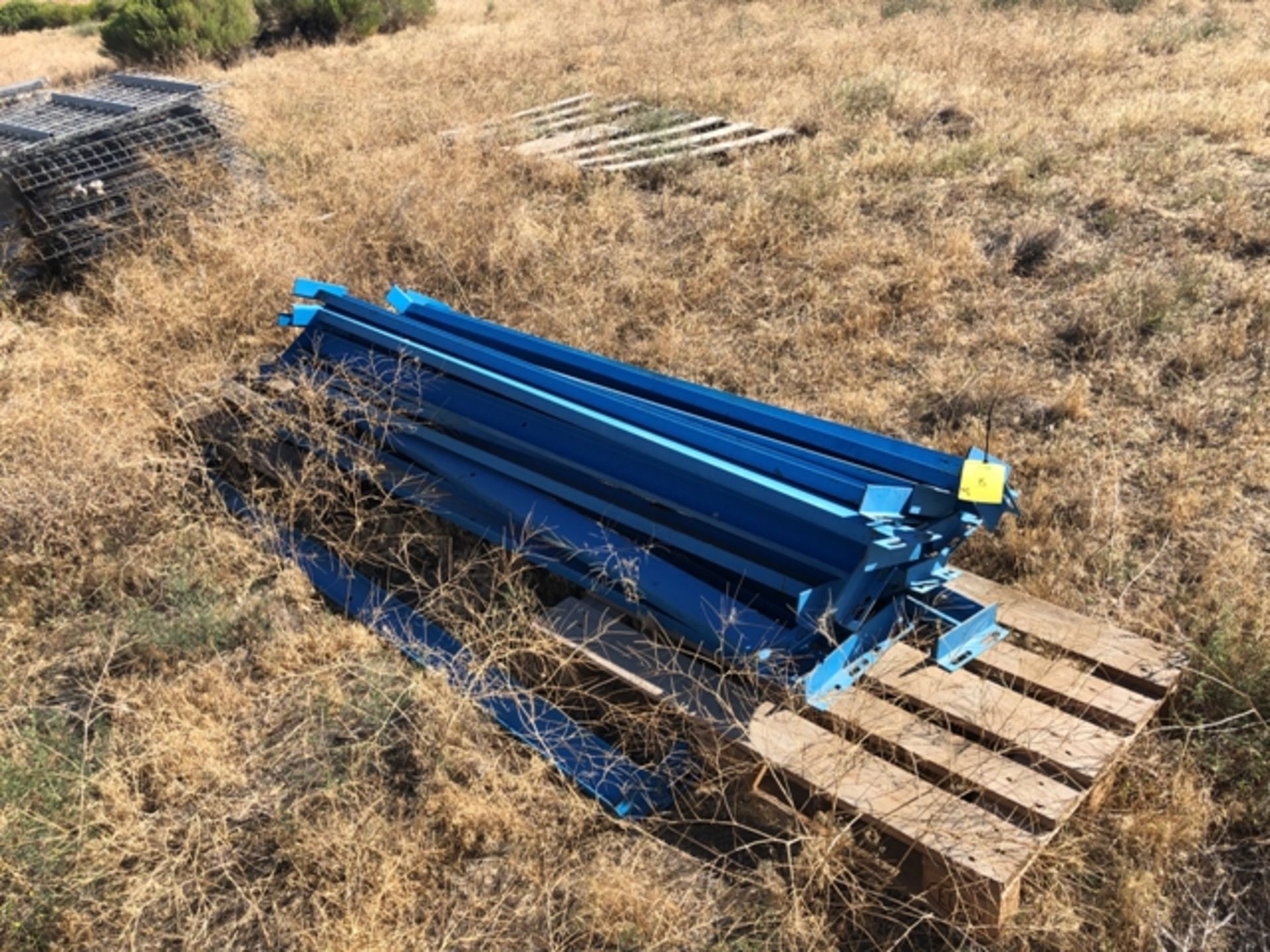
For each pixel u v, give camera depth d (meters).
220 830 3.35
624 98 10.17
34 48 23.03
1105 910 2.84
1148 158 6.93
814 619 3.18
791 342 5.73
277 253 6.48
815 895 2.96
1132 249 6.00
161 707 3.73
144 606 4.32
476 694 3.69
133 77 8.09
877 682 3.28
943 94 9.10
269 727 3.77
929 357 5.43
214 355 5.78
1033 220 6.34
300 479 4.84
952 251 6.20
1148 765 3.21
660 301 6.24
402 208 7.34
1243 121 7.35
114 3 29.09
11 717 3.75
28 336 6.11
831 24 12.90
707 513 3.62
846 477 3.47
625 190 7.80
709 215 7.12
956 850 2.71
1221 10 11.77
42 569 4.52
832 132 8.43
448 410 4.58
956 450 4.70
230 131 7.75
